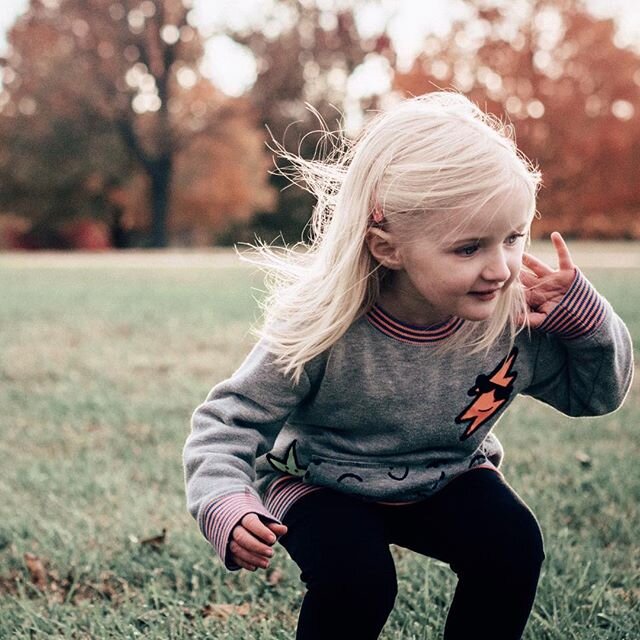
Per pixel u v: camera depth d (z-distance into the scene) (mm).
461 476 2232
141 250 44969
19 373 6457
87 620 2648
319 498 2156
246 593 2842
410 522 2213
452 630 2127
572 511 3518
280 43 40719
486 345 2105
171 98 42625
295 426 2250
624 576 2912
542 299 2158
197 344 7785
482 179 1894
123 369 6578
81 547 3143
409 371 2104
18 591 2895
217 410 2102
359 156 2037
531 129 38062
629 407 5453
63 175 42000
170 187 44125
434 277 1945
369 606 1947
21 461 4227
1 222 47875
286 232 50406
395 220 1954
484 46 38125
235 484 1984
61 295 12828
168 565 3014
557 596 2711
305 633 1976
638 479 3871
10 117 41094
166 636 2529
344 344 2084
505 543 2059
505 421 5012
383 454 2172
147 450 4371
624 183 38250
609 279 14242
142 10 40844
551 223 39094
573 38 37812
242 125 42688
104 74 40375
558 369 2260
